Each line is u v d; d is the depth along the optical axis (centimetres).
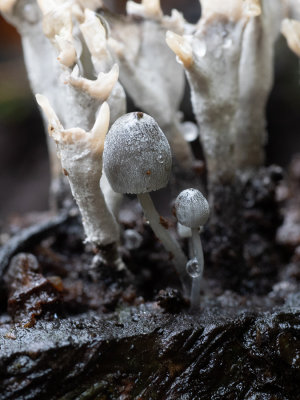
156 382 6
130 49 7
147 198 6
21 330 6
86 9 6
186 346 6
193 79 6
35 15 7
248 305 7
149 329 6
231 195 7
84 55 6
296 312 6
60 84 7
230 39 6
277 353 6
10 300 6
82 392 6
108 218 6
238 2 6
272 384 6
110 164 6
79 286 7
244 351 6
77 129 6
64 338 6
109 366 6
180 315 6
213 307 7
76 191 6
